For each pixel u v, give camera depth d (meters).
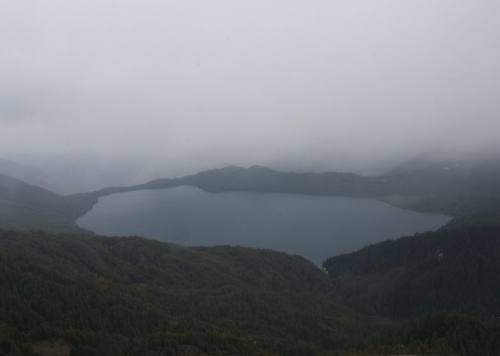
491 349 150.00
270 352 144.25
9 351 110.50
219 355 134.12
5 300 136.12
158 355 126.38
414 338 164.38
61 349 120.12
